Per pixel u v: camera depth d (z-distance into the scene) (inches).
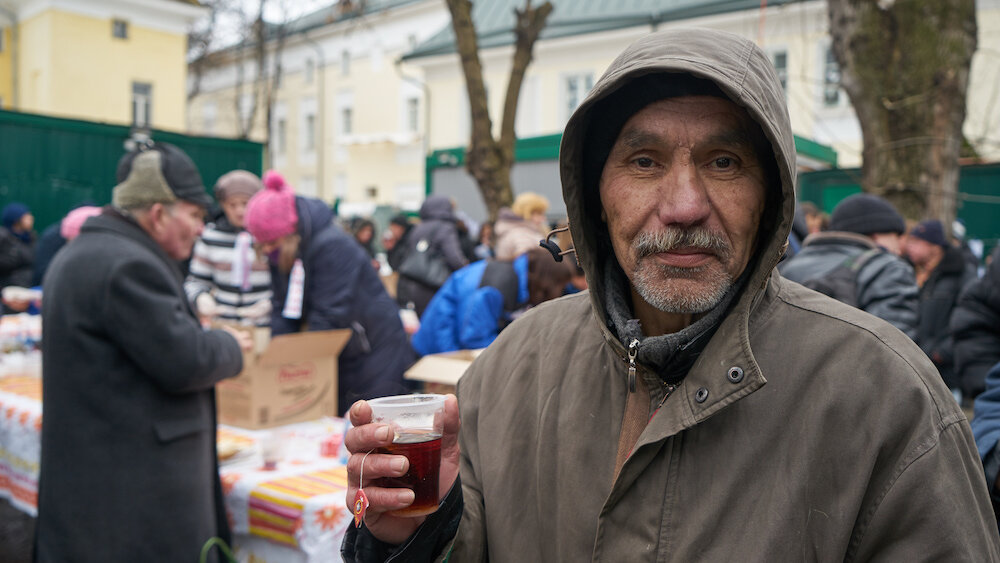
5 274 272.8
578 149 39.9
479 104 289.9
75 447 79.6
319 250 127.3
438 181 491.5
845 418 34.2
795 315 37.9
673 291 36.5
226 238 153.7
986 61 479.8
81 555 78.3
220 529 86.0
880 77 171.2
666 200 36.3
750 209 37.0
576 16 725.9
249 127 860.6
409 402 39.0
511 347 46.5
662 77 36.5
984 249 301.7
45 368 81.9
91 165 359.6
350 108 1104.8
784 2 460.4
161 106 813.9
